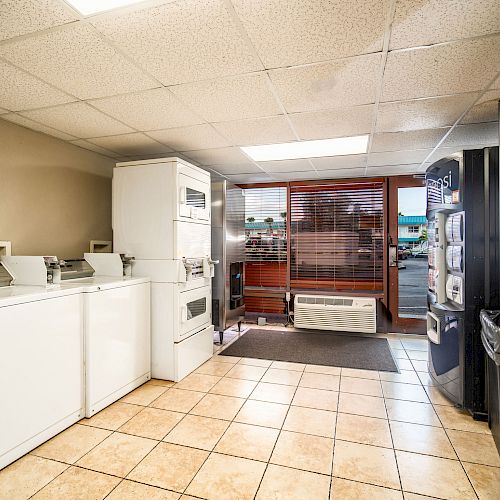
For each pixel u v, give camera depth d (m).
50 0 1.41
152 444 2.14
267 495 1.71
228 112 2.64
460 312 2.52
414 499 1.68
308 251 5.23
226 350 4.08
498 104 2.46
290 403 2.71
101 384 2.58
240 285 4.93
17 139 2.86
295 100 2.43
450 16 1.52
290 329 5.11
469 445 2.14
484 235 2.46
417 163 4.23
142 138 3.25
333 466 1.93
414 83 2.17
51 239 3.16
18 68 1.97
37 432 2.11
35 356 2.10
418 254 4.88
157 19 1.54
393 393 2.90
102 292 2.59
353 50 1.80
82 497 1.70
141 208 3.23
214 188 4.34
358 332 4.78
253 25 1.59
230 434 2.26
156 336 3.20
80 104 2.47
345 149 3.67
